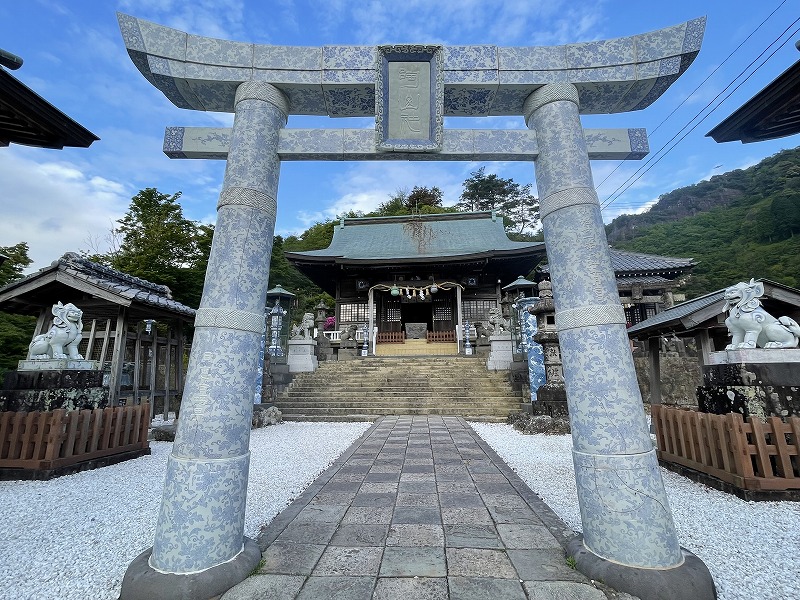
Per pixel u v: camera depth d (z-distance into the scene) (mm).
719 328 7562
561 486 4406
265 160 2830
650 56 2957
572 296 2631
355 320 23828
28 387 5355
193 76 2875
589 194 2754
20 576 2455
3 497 4082
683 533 3047
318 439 7633
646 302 17578
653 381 8305
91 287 6789
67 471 4953
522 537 2898
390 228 27953
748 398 4246
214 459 2314
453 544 2779
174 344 9867
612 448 2352
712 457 4273
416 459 5598
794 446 3848
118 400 7375
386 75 3023
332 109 3301
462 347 18781
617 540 2238
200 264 19172
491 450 6188
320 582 2258
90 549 2836
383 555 2604
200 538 2201
